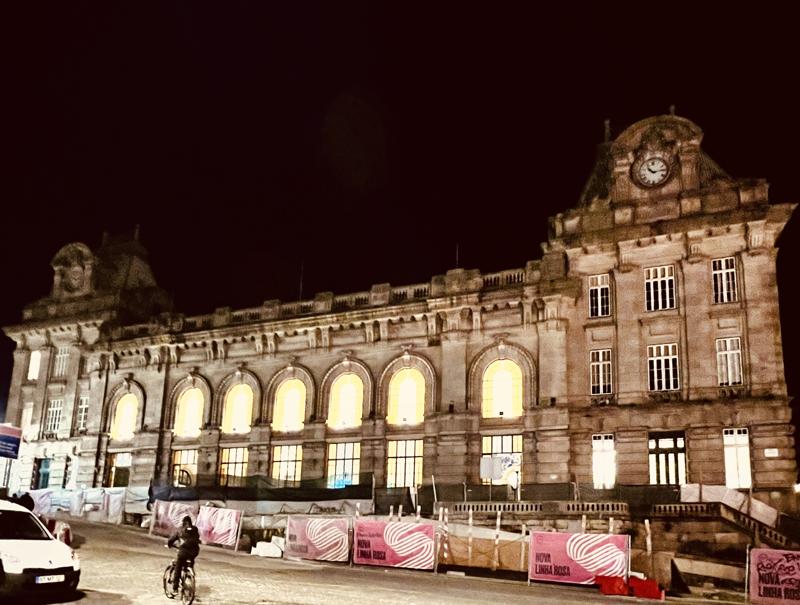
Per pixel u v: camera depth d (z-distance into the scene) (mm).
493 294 48219
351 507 42906
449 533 32406
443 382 48531
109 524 46469
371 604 21703
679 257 44156
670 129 46281
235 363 57312
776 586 25969
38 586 19297
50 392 65938
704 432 40938
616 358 44281
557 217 47844
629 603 24938
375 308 51875
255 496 45906
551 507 37719
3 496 34125
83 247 68750
